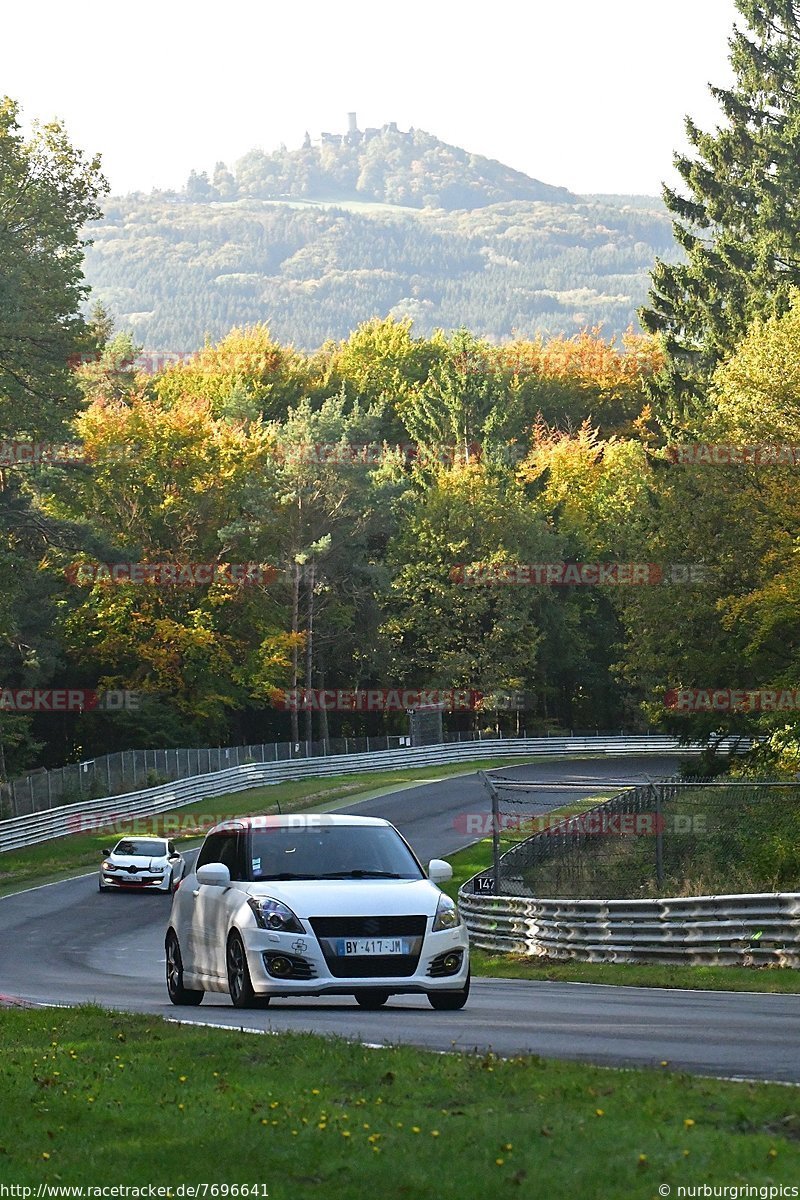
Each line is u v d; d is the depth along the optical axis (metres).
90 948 65.00
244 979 30.33
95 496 170.62
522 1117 17.12
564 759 190.00
